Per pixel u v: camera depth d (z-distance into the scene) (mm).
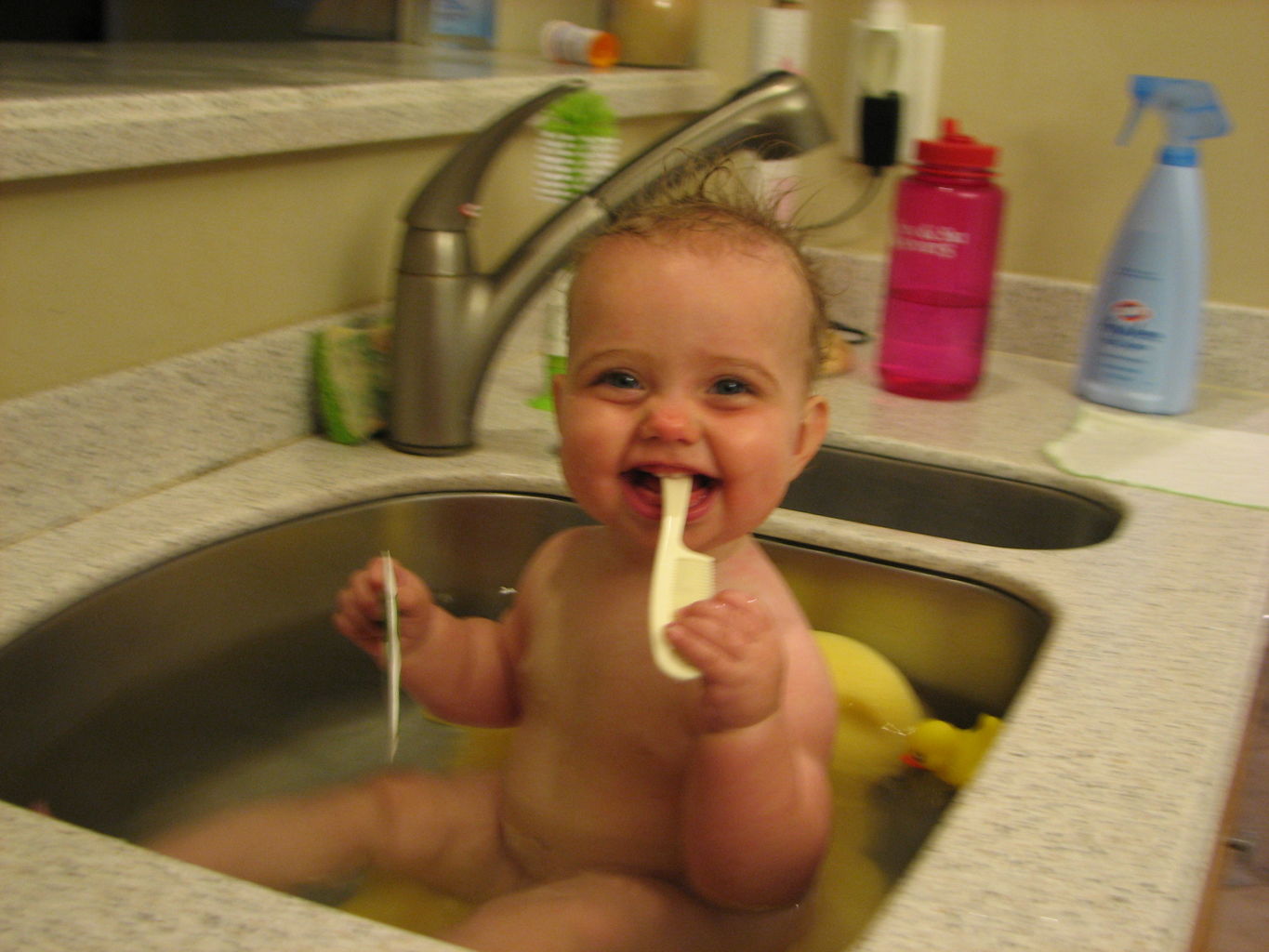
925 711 873
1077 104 1300
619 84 1281
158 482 890
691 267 646
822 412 737
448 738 852
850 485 1093
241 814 705
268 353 965
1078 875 499
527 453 1012
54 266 792
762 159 1042
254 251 951
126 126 784
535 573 794
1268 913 1394
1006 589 838
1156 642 725
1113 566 840
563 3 1508
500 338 990
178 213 876
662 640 586
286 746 819
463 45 1453
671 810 682
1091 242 1330
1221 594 797
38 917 444
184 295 895
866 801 770
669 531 625
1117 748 601
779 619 706
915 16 1353
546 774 715
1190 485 992
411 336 971
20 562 760
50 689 711
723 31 1450
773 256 681
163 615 797
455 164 954
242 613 854
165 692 792
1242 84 1229
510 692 802
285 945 433
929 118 1367
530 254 983
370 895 671
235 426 949
